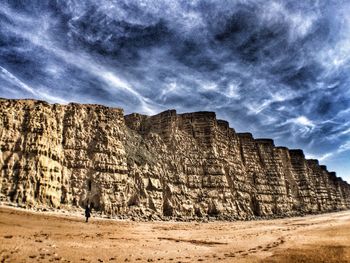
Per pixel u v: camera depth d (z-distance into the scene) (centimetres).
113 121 5950
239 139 8644
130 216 4978
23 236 1903
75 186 4894
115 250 1802
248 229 3819
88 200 4869
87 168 5128
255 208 7750
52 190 4550
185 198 6156
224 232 3394
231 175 7338
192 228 3944
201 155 6981
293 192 9669
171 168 6406
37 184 4381
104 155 5362
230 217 6312
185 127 7319
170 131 6938
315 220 5112
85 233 2528
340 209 12325
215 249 2095
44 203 4347
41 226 2627
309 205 9819
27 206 4031
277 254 1608
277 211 8206
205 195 6500
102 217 4503
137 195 5478
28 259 1318
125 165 5528
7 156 4366
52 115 5150
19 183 4228
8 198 4066
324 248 1694
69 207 4606
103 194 4966
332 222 4062
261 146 9188
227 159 7544
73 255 1521
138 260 1567
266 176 8688
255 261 1477
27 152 4500
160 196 5762
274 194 8488
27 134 4625
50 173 4631
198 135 7288
